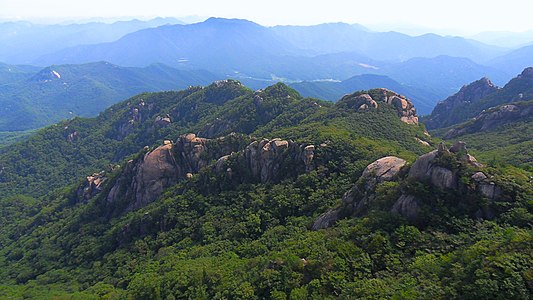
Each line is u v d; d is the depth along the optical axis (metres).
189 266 49.28
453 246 34.75
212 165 84.38
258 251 51.19
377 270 35.25
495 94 192.62
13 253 95.50
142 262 64.12
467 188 39.53
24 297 63.34
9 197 151.12
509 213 35.94
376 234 38.34
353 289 31.64
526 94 171.88
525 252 27.92
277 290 36.03
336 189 62.06
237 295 37.16
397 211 41.59
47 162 195.50
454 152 43.81
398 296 28.53
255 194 71.50
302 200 64.12
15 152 197.62
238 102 179.50
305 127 103.75
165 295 43.75
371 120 108.75
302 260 38.66
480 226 35.78
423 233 37.66
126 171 100.50
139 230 76.75
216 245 59.19
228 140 98.94
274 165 76.25
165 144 100.25
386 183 45.62
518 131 125.38
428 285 29.14
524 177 39.91
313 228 52.22
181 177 95.62
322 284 34.38
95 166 192.88
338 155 71.38
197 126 180.75
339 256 37.25
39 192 172.12
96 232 88.31
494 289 25.58
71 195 122.88
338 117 116.25
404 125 110.00
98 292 55.94
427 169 42.84
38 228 108.69
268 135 102.81
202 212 73.62
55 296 59.00
